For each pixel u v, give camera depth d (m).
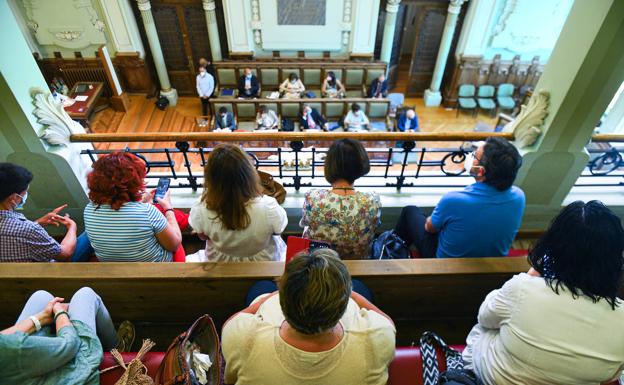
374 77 8.09
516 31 7.63
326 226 1.73
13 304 1.76
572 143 2.66
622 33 2.17
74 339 1.27
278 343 0.99
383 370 1.03
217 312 1.88
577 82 2.37
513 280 1.22
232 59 8.18
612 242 1.04
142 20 7.60
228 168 1.50
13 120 2.30
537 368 1.12
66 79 7.82
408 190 2.99
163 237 1.80
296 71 7.92
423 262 1.73
